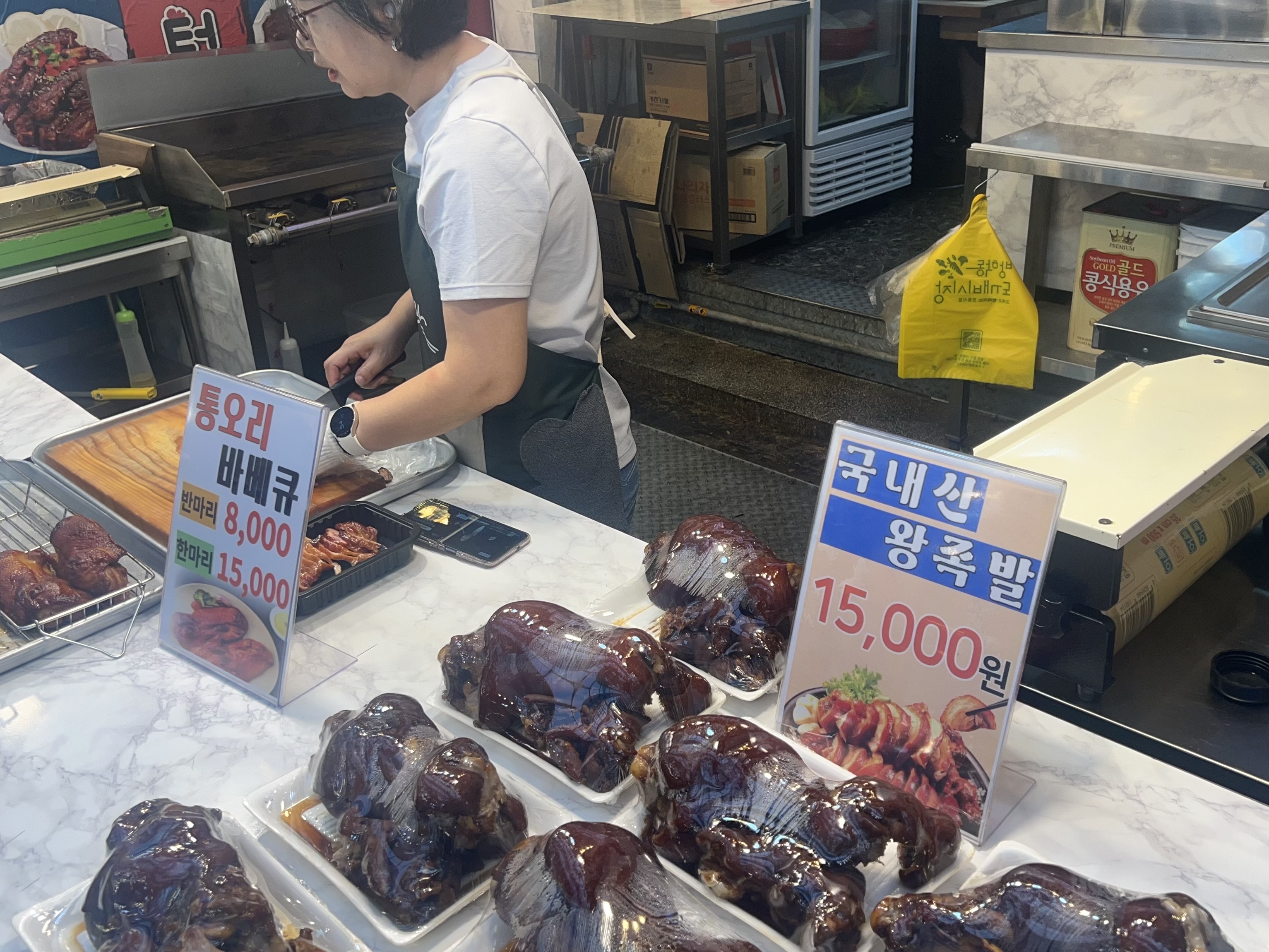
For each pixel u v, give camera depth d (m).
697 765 0.90
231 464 1.21
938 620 0.97
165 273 3.06
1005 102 3.35
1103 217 2.93
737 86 4.60
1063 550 1.07
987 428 3.72
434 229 1.46
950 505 0.96
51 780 1.12
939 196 5.55
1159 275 2.88
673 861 0.92
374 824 0.95
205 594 1.26
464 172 1.40
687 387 4.29
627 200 4.64
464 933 0.91
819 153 4.84
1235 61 2.82
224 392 1.22
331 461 1.57
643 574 1.32
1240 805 1.00
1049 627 1.10
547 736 1.05
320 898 0.96
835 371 4.29
